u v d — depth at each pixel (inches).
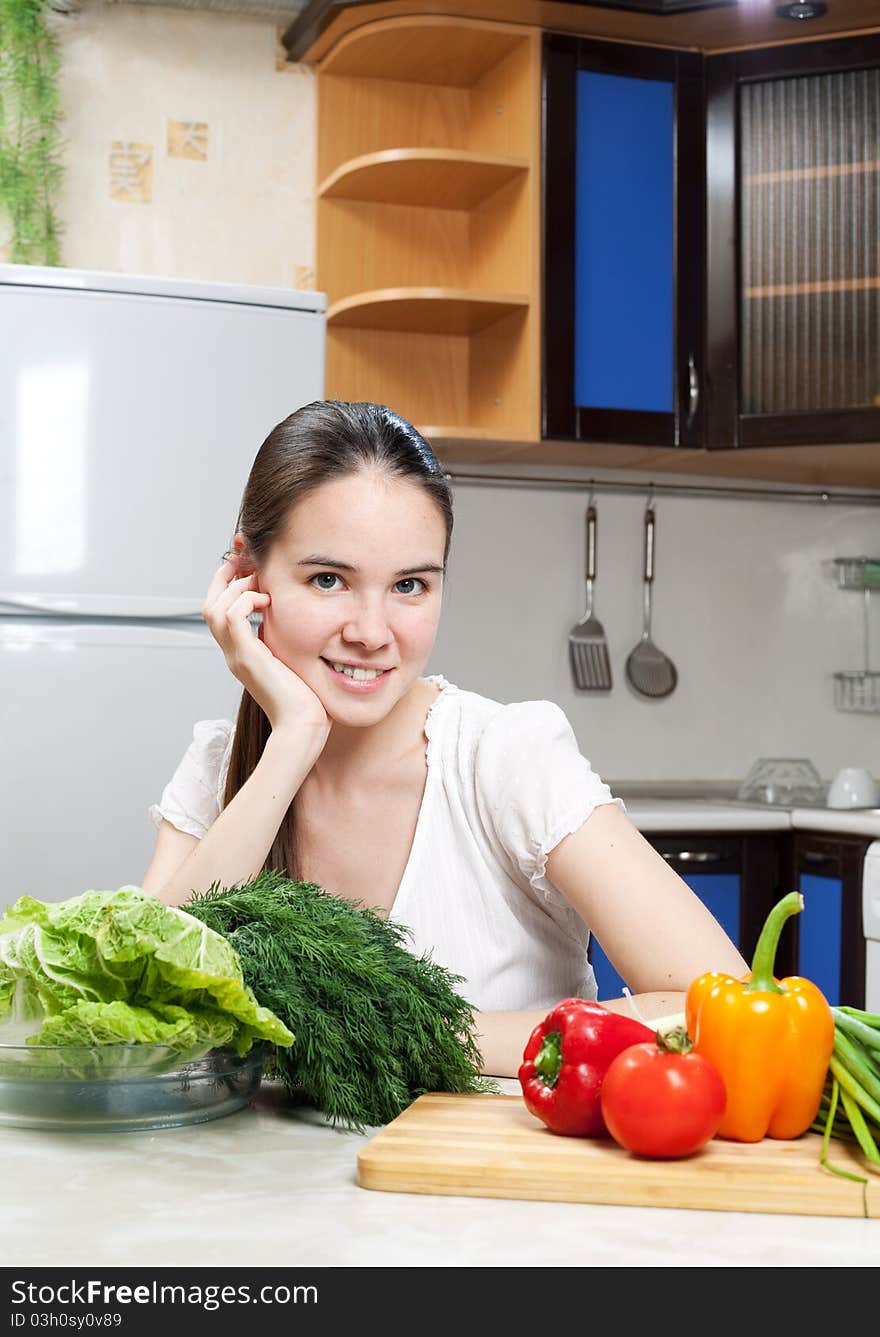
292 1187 33.5
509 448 130.7
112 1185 33.6
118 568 106.4
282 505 50.6
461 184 132.4
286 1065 40.8
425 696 57.8
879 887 112.9
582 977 56.9
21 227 127.1
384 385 139.0
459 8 122.7
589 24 125.7
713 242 129.8
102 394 106.5
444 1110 38.5
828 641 151.8
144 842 106.4
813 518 151.9
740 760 148.9
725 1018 35.4
